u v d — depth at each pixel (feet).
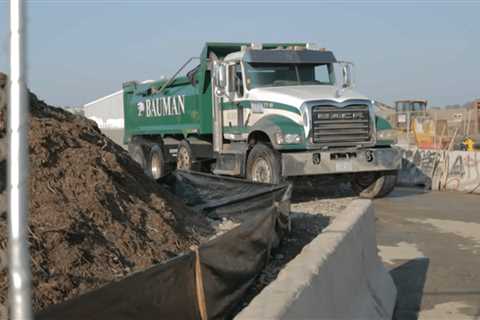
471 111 93.45
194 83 48.37
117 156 25.75
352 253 16.34
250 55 42.57
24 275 5.85
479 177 48.34
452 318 18.38
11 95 5.68
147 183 26.50
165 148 54.80
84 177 20.45
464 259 25.64
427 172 52.85
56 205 18.16
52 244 16.35
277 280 11.59
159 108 55.57
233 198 31.50
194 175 35.12
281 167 38.88
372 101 41.24
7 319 11.15
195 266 13.69
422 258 25.90
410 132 85.40
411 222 34.60
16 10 5.60
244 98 42.65
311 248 14.20
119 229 19.52
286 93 40.50
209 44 46.55
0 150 6.06
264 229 21.50
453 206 40.83
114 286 10.05
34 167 19.26
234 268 16.90
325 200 42.39
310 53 44.42
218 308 15.26
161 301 11.80
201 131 47.26
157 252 19.75
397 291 21.08
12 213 5.78
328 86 43.73
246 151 41.52
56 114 24.90
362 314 15.47
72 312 8.94
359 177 44.68
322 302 12.31
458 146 78.38
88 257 16.98
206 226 26.71
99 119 177.27
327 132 39.55
